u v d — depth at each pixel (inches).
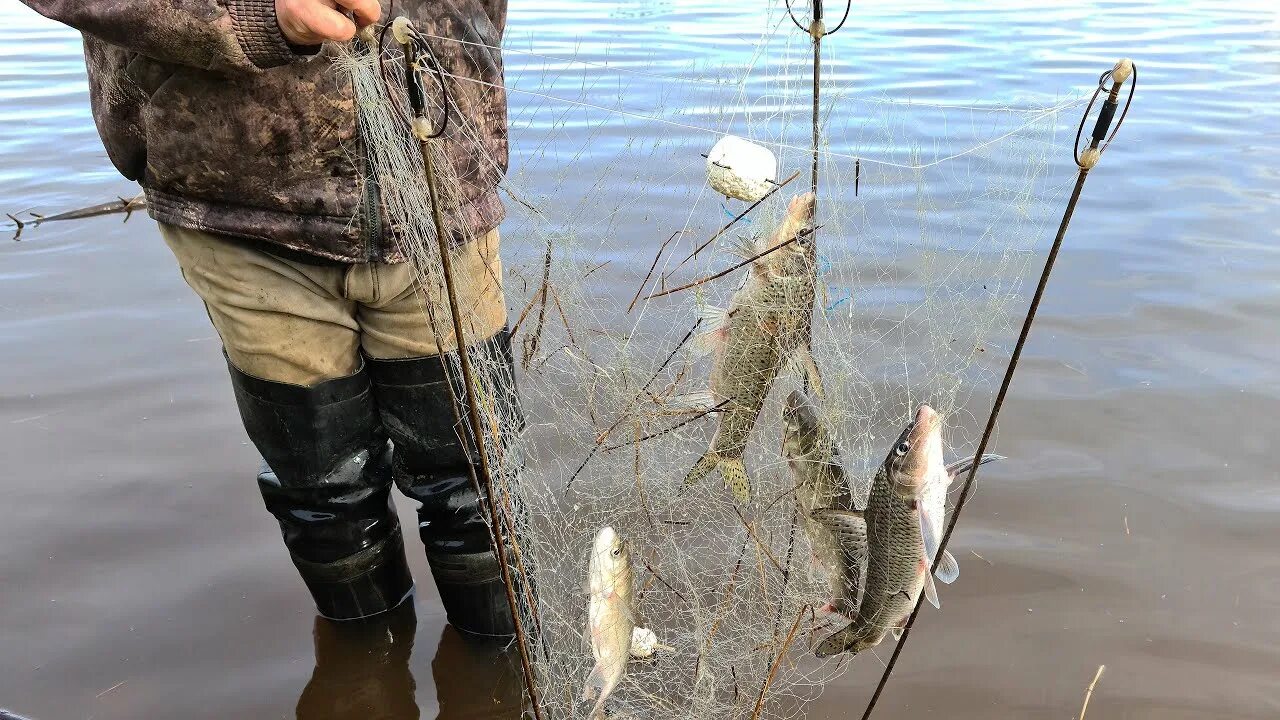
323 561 129.3
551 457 140.6
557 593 124.2
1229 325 207.9
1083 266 233.9
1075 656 127.3
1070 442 168.9
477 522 124.0
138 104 106.4
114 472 167.6
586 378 124.0
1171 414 177.0
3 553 147.6
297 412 118.4
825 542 104.8
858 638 103.3
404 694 126.2
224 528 155.2
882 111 187.6
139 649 131.6
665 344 139.6
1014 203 166.2
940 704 120.3
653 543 125.0
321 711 123.6
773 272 104.4
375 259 109.3
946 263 165.5
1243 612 134.0
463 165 109.8
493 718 123.6
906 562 96.3
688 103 199.5
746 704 117.3
